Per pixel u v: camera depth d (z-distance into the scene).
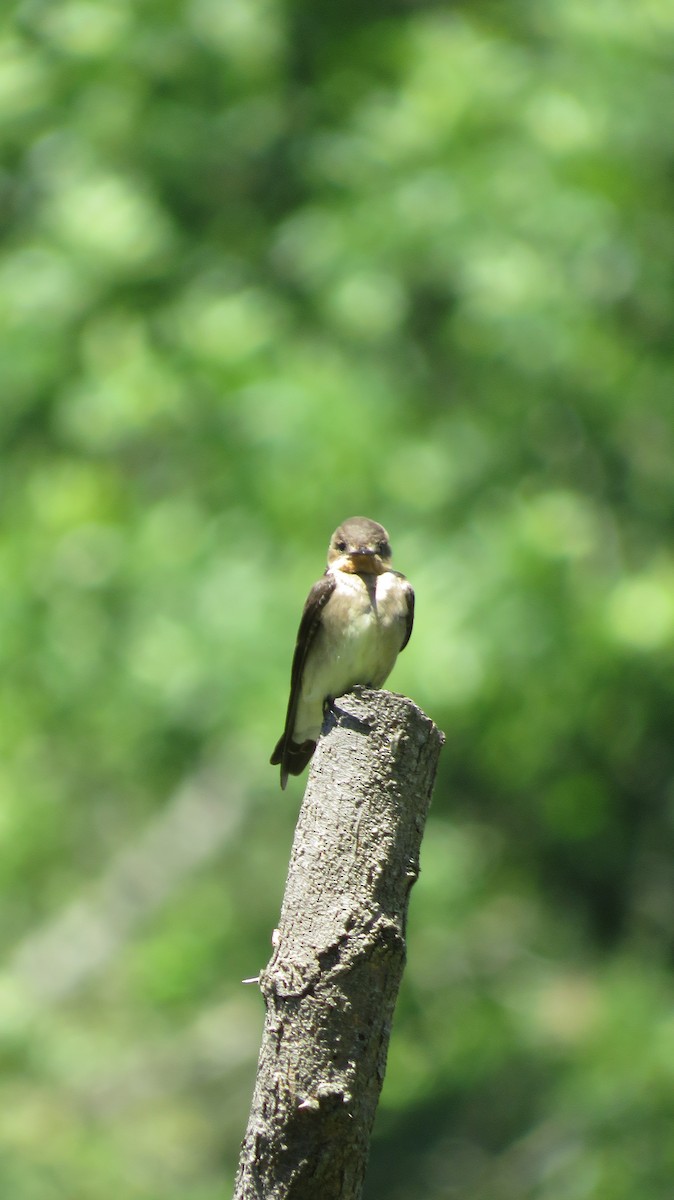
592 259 14.59
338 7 16.08
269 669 13.62
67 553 14.27
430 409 14.98
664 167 14.85
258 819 19.03
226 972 17.98
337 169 14.87
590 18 14.75
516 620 13.44
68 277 14.50
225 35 15.08
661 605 13.50
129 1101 18.33
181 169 15.27
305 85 15.89
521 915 17.05
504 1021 15.89
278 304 15.13
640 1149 13.99
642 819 15.84
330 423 13.79
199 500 14.71
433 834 15.42
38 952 17.72
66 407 14.51
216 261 15.16
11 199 15.57
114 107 15.13
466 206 14.33
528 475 14.66
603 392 14.56
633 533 15.09
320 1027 5.04
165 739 14.52
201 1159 18.61
